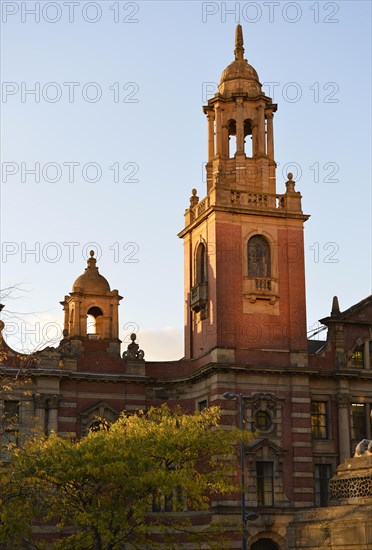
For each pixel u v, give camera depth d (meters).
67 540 42.72
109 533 39.41
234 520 53.44
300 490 58.91
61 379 60.69
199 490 42.91
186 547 57.34
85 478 40.56
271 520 57.44
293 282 62.75
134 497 41.31
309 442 60.00
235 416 58.69
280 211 63.25
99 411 61.47
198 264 64.88
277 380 60.50
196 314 64.06
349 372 62.34
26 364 59.75
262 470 58.94
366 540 19.05
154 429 44.31
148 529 45.25
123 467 39.72
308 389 61.03
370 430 62.38
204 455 53.06
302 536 20.70
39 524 55.31
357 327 64.31
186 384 62.81
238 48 68.19
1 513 38.81
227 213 62.34
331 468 61.12
